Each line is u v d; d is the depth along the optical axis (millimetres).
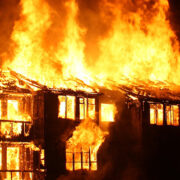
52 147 33219
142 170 37938
